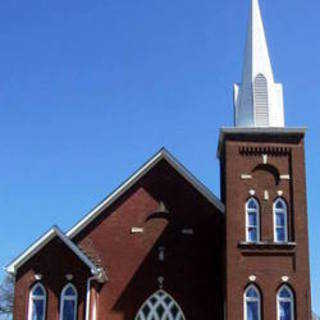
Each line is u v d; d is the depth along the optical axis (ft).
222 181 143.13
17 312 122.42
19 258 125.18
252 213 130.52
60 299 122.72
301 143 134.10
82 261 124.26
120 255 135.33
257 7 148.66
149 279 133.69
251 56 142.82
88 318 121.60
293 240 127.95
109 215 138.00
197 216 137.49
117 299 132.46
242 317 123.03
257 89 139.64
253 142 133.80
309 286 125.18
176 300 132.46
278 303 124.57
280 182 131.85
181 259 134.92
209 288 132.98
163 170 140.46
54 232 125.90
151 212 137.90
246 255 126.72
